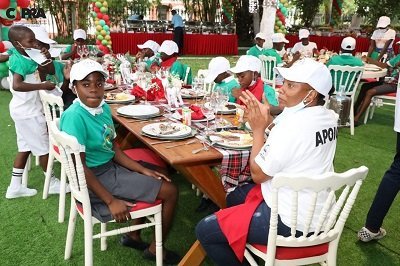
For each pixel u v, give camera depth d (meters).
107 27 8.45
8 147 3.85
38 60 2.76
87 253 1.85
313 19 15.84
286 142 1.47
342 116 5.01
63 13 12.34
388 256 2.33
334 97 4.95
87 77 1.83
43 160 2.93
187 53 12.37
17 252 2.24
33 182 3.19
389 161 3.90
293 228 1.47
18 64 2.68
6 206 2.77
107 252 2.29
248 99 1.69
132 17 12.56
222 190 1.93
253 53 6.58
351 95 4.77
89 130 1.89
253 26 14.98
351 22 15.06
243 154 1.85
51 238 2.40
